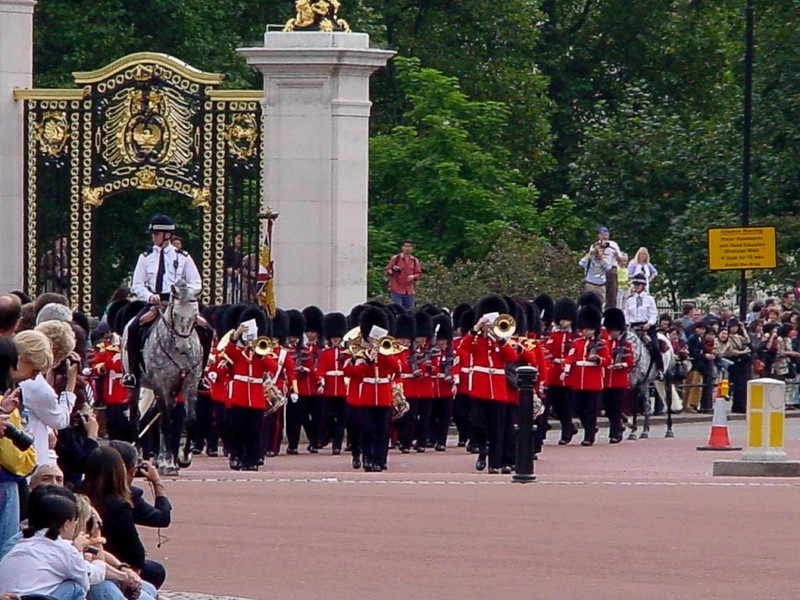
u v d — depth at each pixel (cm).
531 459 8762
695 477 9125
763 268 13650
